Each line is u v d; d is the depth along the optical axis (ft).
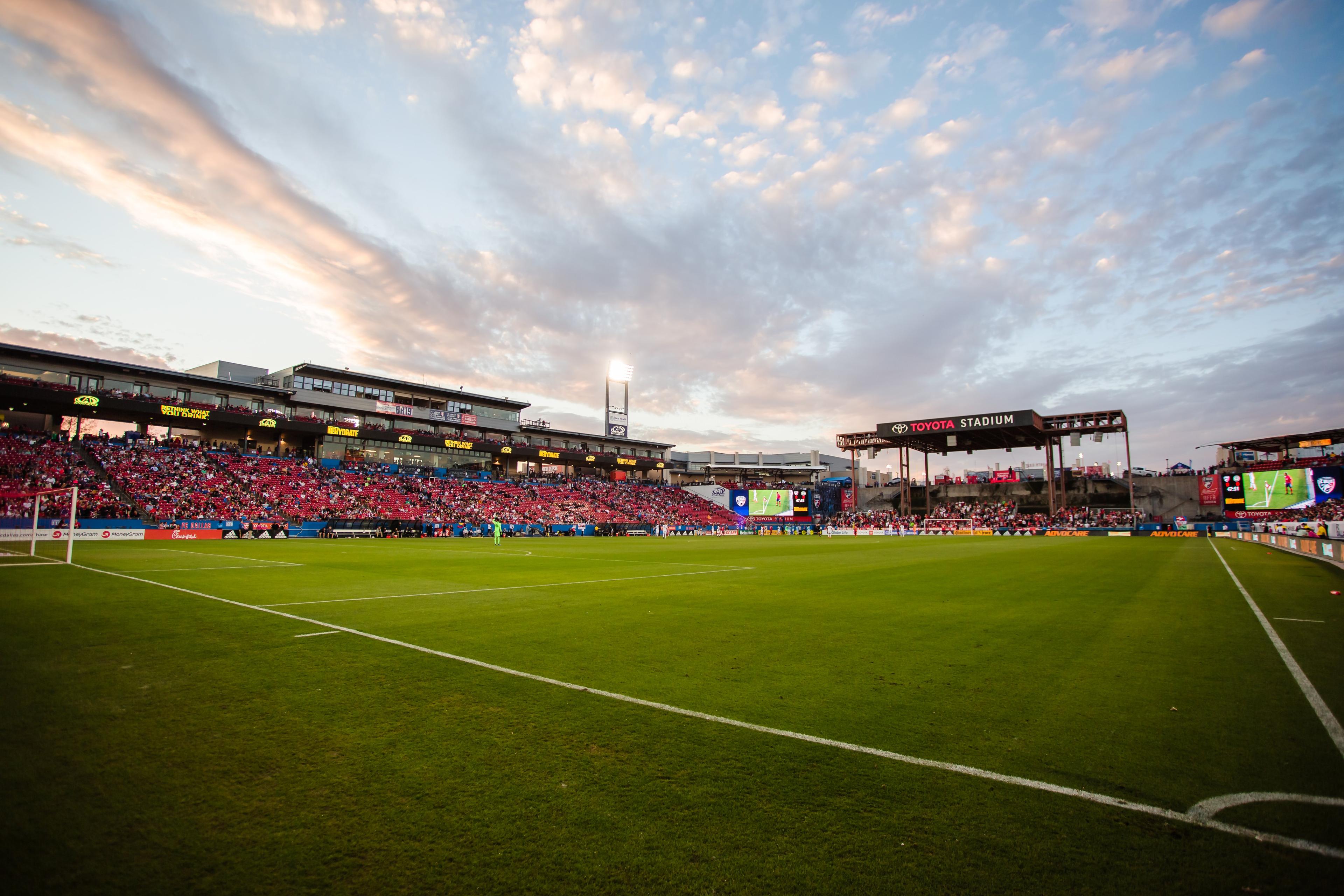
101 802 13.42
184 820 12.73
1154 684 23.79
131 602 42.45
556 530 208.74
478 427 241.96
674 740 17.58
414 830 12.46
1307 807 13.67
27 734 17.31
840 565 84.64
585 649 29.81
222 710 19.74
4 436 143.54
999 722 19.24
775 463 375.45
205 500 154.40
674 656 28.50
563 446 281.95
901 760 16.28
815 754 16.63
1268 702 21.31
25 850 11.52
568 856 11.57
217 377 198.39
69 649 28.07
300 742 17.11
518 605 44.47
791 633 34.30
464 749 16.76
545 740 17.54
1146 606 44.80
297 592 49.42
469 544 137.49
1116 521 221.87
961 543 162.09
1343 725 19.02
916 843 12.12
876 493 313.12
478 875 10.93
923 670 25.96
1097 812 13.44
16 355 154.20
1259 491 186.50
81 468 144.87
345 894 10.33
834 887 10.65
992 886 10.69
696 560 94.17
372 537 165.07
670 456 357.41
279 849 11.71
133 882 10.61
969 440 251.19
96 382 165.89
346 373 209.56
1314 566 79.25
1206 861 11.52
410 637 32.12
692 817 13.12
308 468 189.37
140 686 22.41
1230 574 69.62
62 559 75.36
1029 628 35.88
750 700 21.52
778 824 12.84
